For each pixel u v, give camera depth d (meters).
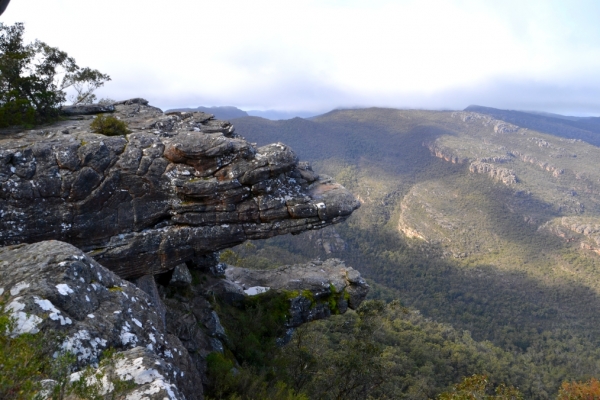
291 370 19.23
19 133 13.51
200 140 13.72
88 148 12.65
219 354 14.31
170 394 4.85
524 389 64.94
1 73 14.69
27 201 11.79
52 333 5.54
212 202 13.70
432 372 50.69
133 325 7.16
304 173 15.97
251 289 20.91
